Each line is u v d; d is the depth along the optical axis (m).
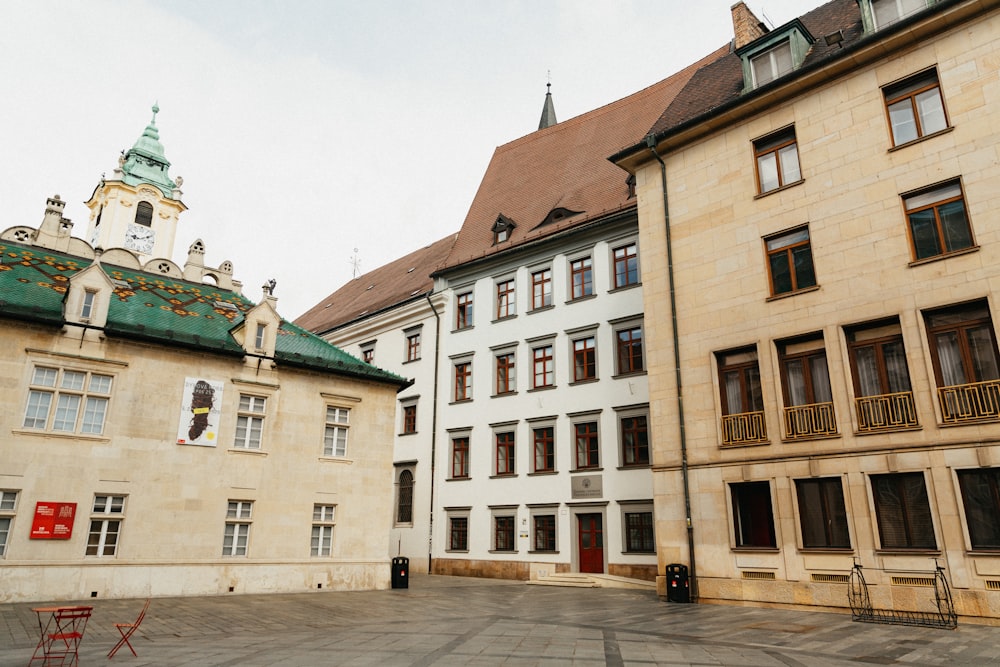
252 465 21.66
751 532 18.20
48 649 10.48
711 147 21.31
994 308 15.02
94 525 18.73
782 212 19.14
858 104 18.20
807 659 10.65
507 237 33.88
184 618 15.35
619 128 34.78
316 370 23.64
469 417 32.16
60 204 23.91
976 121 16.12
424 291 36.91
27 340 18.50
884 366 16.66
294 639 12.63
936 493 14.99
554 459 28.47
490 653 11.05
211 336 22.58
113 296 22.30
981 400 14.95
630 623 14.77
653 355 21.28
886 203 17.16
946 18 16.75
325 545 22.81
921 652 11.19
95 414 19.30
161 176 70.00
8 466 17.62
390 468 24.78
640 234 22.72
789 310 18.38
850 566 15.96
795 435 17.50
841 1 23.25
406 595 21.38
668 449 20.20
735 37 25.98
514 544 28.73
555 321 29.94
